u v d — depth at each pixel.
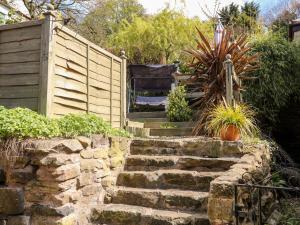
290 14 13.74
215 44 5.51
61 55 3.36
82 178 2.89
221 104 4.65
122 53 5.08
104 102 4.42
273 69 6.57
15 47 3.34
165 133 5.87
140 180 3.46
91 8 12.22
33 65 3.23
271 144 5.16
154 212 2.90
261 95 6.50
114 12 14.34
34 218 2.58
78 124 3.05
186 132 5.75
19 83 3.28
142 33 11.97
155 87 8.67
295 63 6.77
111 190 3.31
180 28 12.12
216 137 4.13
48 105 3.10
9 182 2.66
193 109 6.88
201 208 2.93
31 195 2.60
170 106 6.90
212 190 2.33
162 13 12.39
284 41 6.96
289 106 7.06
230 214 2.25
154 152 3.98
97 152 3.18
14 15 6.32
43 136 2.73
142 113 7.53
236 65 5.43
